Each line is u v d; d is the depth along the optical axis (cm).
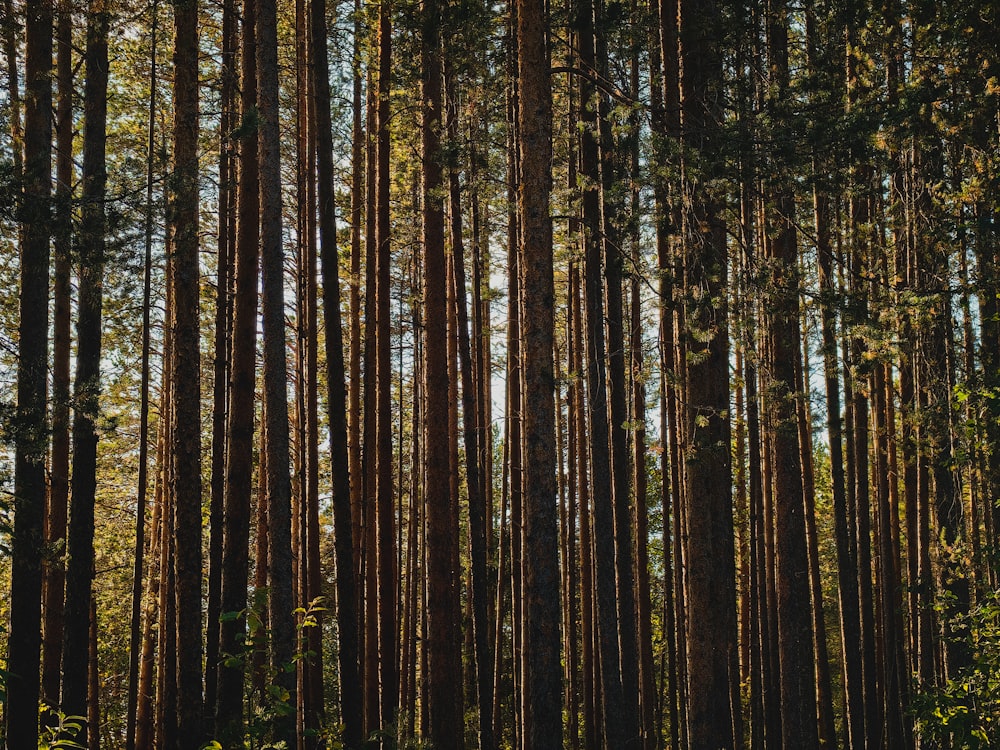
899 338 1247
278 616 1058
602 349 1398
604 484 1273
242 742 789
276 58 1141
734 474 2695
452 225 1505
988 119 1201
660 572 3130
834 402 1722
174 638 1253
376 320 1494
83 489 1077
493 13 1262
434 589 1305
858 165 1166
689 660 1080
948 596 1095
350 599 1205
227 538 1166
